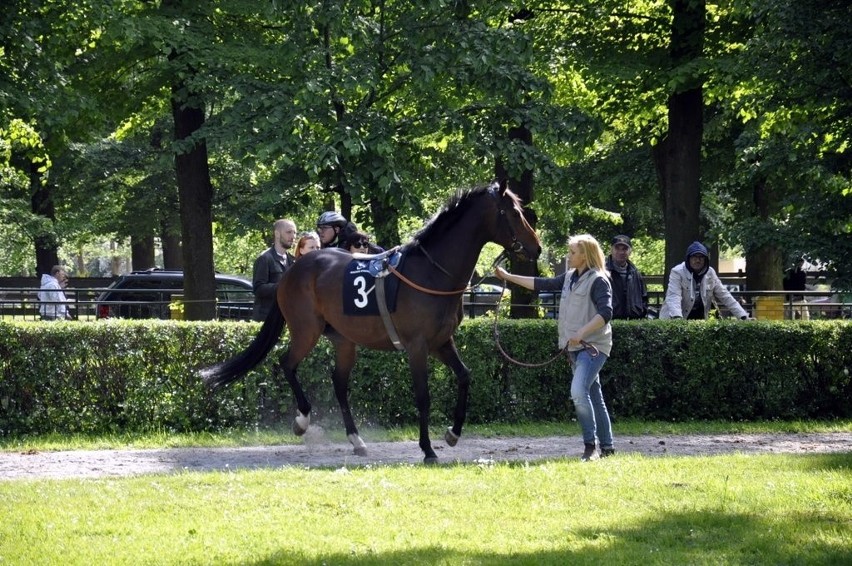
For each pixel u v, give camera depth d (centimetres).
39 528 675
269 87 1591
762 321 1354
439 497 750
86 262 7250
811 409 1355
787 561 586
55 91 1594
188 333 1241
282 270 1282
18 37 1505
